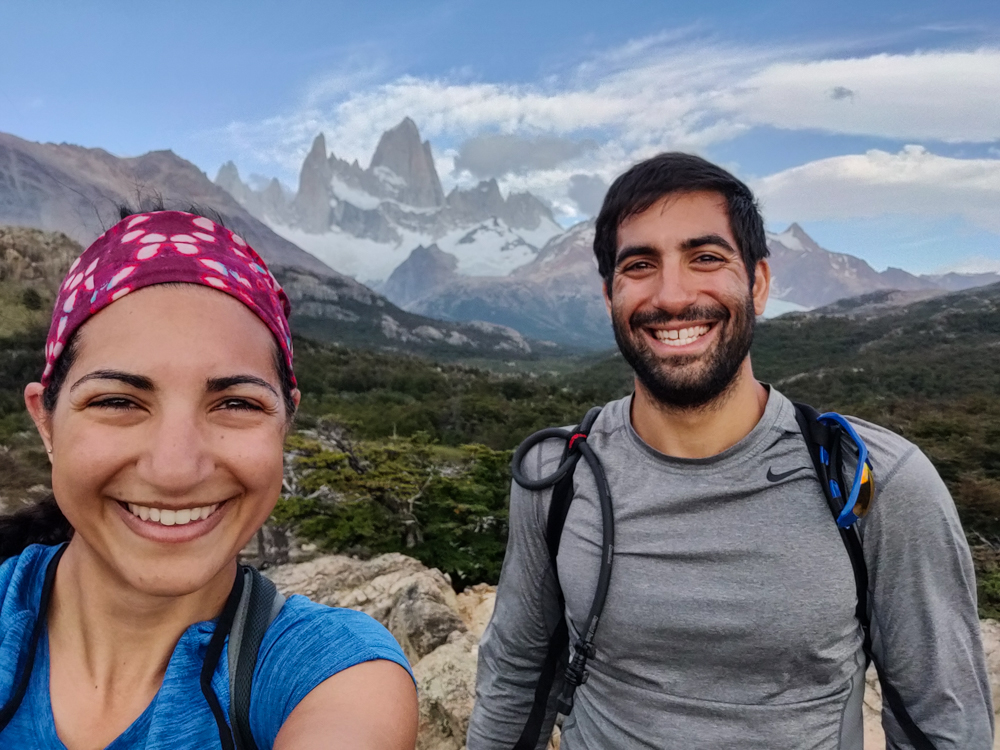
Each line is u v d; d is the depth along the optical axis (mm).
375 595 3445
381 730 411
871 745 1927
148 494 408
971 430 15953
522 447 844
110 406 413
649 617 691
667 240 731
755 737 671
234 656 440
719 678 687
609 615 714
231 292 444
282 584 3826
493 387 31453
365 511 8797
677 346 727
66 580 448
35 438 4023
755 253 759
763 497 700
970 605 675
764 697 679
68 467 411
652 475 741
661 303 722
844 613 670
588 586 735
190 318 424
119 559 417
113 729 426
